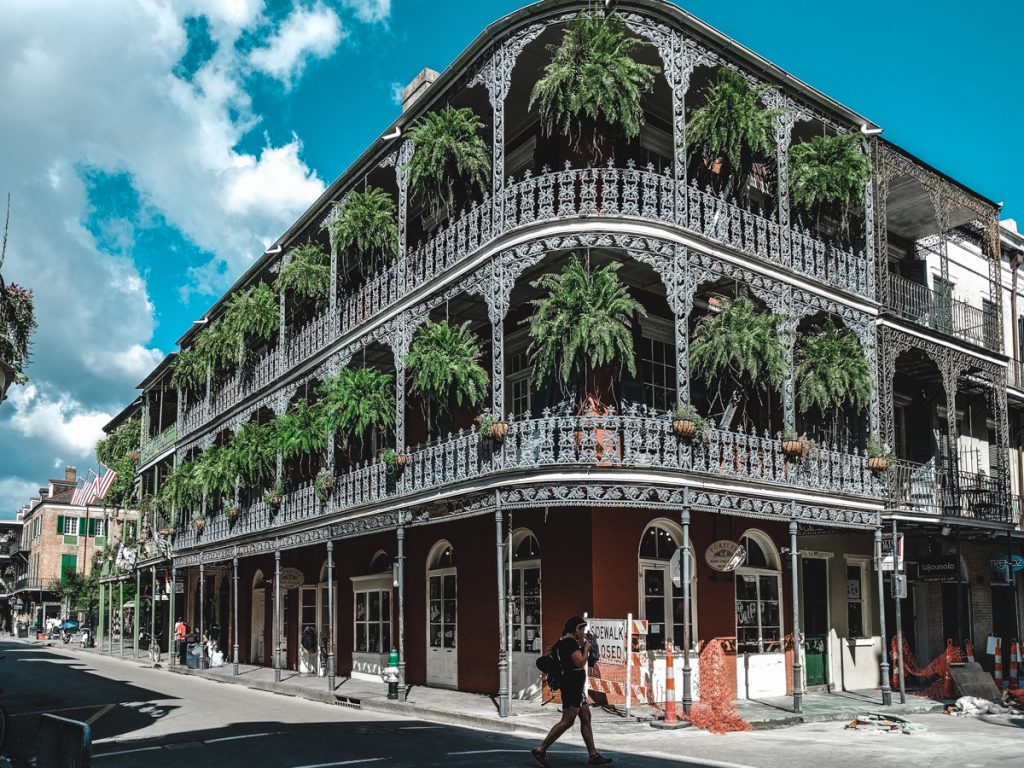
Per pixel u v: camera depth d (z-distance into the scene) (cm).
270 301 2672
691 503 1488
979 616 2366
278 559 2381
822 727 1448
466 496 1616
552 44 1694
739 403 1689
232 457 2619
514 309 1962
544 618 1669
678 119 1612
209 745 1240
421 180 1823
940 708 1686
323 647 2533
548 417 1588
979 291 2578
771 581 1884
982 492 2133
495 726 1414
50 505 7869
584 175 1593
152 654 3306
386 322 2025
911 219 2336
